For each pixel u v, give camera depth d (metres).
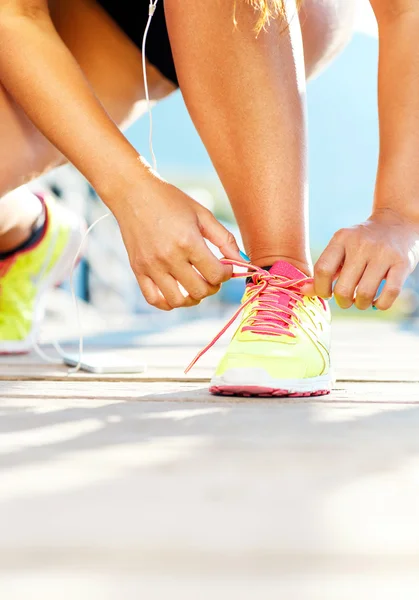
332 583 0.31
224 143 0.91
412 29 0.92
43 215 1.54
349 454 0.57
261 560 0.34
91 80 1.14
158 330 3.36
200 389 0.99
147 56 1.13
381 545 0.36
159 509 0.42
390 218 0.89
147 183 0.82
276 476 0.50
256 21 0.86
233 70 0.87
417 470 0.52
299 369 0.89
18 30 0.86
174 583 0.31
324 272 0.81
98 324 4.02
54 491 0.46
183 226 0.80
